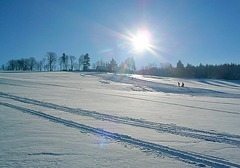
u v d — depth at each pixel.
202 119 7.55
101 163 3.05
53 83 25.05
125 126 5.70
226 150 3.96
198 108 11.18
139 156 3.43
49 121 5.76
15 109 7.30
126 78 47.47
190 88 39.34
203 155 3.62
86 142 4.06
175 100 15.68
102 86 28.19
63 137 4.30
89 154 3.41
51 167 2.82
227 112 9.94
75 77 41.19
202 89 39.03
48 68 91.25
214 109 11.01
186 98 18.58
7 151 3.34
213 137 4.91
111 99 13.34
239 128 6.07
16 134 4.33
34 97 11.17
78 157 3.25
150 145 4.07
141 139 4.45
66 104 9.44
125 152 3.60
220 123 6.83
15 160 2.99
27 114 6.55
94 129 5.14
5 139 3.96
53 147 3.65
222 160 3.42
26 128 4.87
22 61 89.75
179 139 4.61
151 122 6.47
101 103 10.86
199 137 4.86
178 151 3.78
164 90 33.31
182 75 94.62
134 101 13.09
